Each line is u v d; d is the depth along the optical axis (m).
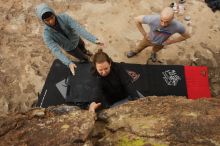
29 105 4.91
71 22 4.12
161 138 2.32
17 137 2.31
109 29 5.68
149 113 2.62
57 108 2.78
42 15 3.68
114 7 5.91
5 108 4.85
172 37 5.57
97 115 2.71
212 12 5.92
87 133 2.31
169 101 2.82
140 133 2.40
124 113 2.66
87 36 4.20
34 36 5.57
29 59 5.31
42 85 5.07
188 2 6.00
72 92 4.32
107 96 3.48
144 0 6.00
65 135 2.29
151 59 5.35
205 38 5.62
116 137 2.43
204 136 2.29
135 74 4.73
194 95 4.64
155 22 4.29
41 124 2.44
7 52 5.36
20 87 5.05
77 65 4.58
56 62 4.80
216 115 2.51
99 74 3.27
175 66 4.85
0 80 5.08
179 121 2.46
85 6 5.91
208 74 5.26
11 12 5.80
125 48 5.50
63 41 4.29
